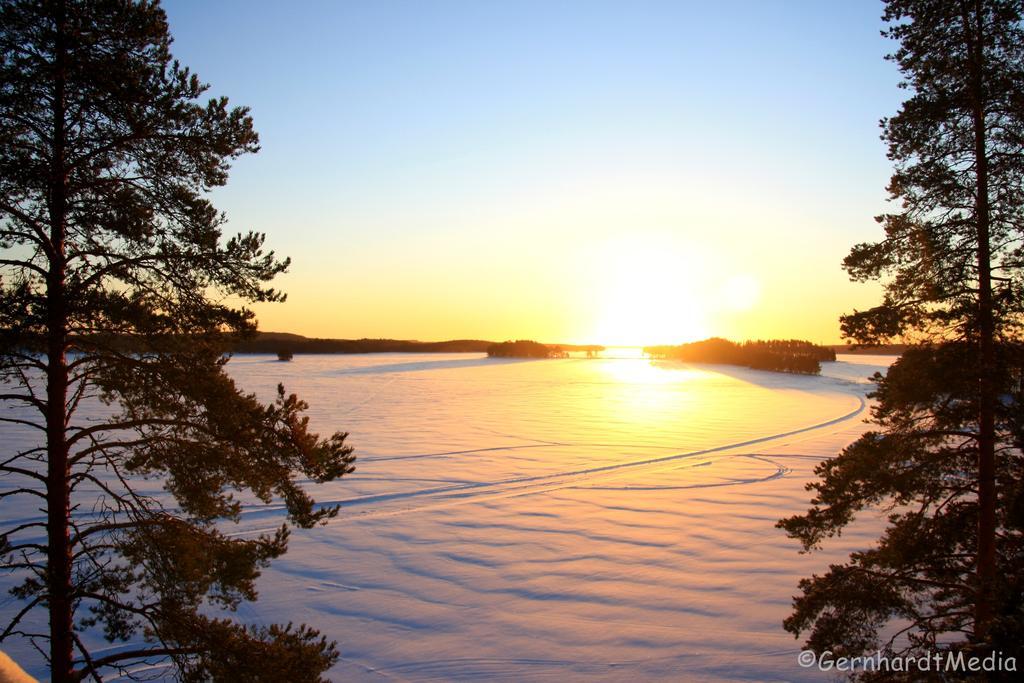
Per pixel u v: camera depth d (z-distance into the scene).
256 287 5.16
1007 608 4.57
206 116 5.16
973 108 5.57
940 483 5.50
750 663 7.32
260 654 4.46
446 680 7.04
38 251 4.89
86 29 4.83
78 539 4.71
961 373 5.21
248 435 4.80
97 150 4.83
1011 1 5.27
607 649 7.68
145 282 5.13
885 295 5.76
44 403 4.72
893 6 5.84
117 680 6.71
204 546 4.84
